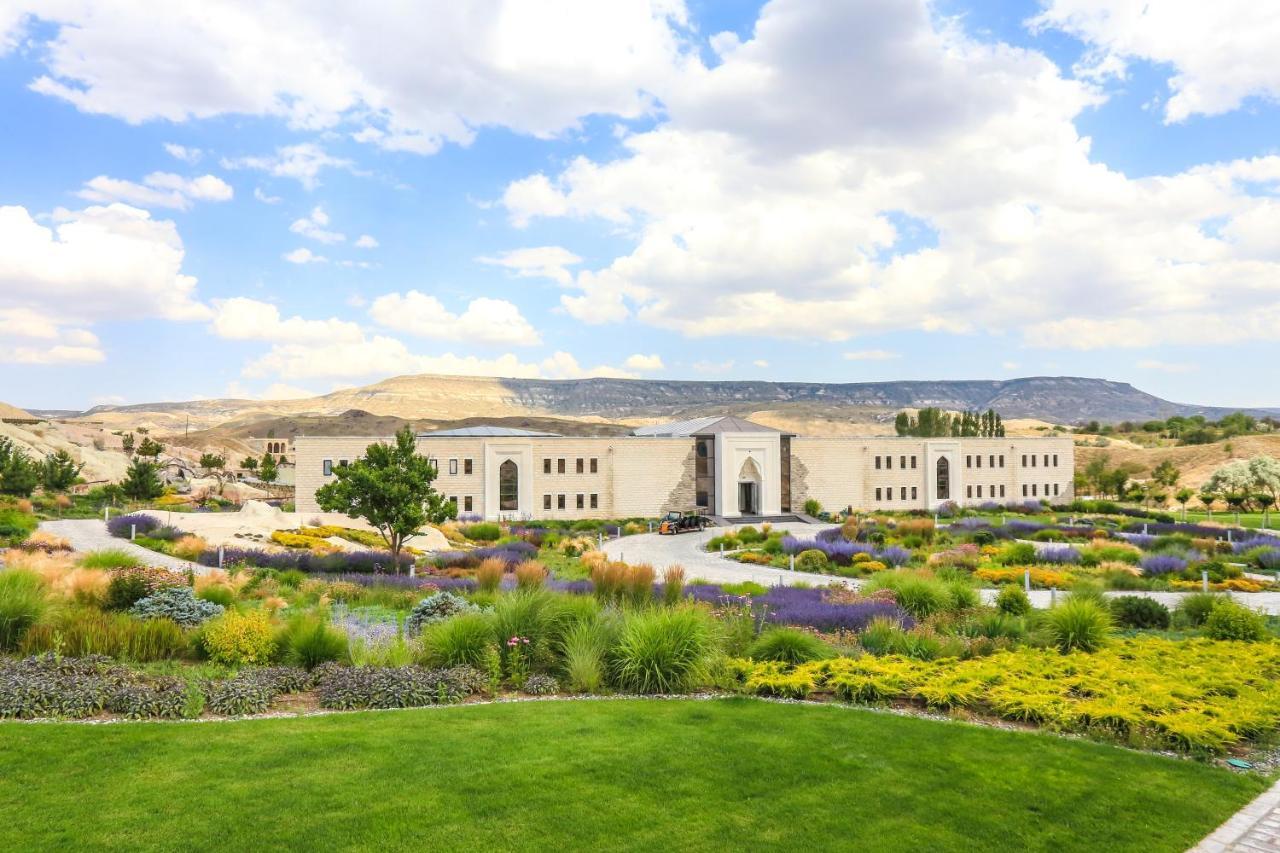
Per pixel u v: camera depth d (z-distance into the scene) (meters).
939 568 34.03
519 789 8.06
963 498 86.00
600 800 7.88
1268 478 62.31
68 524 43.94
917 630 16.62
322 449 64.50
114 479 85.19
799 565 38.12
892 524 55.88
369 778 8.20
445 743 9.43
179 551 31.86
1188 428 178.25
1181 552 40.06
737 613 18.11
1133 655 15.48
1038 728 11.13
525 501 71.06
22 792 7.58
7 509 43.59
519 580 23.67
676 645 13.13
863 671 13.20
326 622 15.53
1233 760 10.14
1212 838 7.70
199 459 121.44
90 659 12.72
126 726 9.86
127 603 17.23
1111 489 102.06
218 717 10.61
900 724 10.94
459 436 71.00
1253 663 15.12
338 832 6.95
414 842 6.83
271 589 23.44
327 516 50.53
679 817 7.57
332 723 10.31
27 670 11.48
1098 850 7.30
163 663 13.49
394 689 11.73
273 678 12.20
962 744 10.09
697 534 61.91
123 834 6.77
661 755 9.25
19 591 14.35
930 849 7.14
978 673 13.27
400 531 30.89
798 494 80.00
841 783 8.59
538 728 10.22
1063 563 37.50
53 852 6.42
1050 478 90.75
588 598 15.70
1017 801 8.30
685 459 76.38
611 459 73.88
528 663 13.64
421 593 24.12
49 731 9.48
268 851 6.57
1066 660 14.69
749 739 9.98
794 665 13.98
